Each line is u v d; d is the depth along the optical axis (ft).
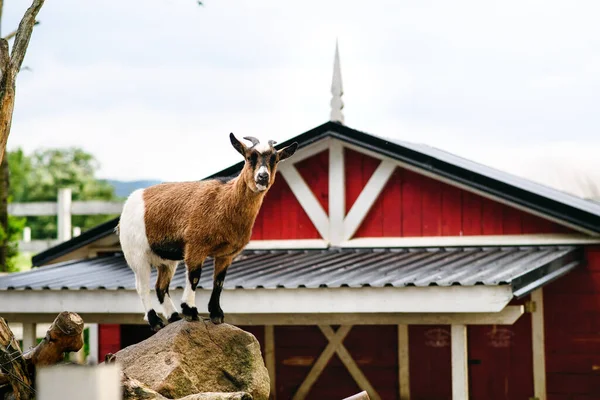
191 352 25.64
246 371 26.40
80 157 160.66
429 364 43.50
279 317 37.55
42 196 154.10
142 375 25.09
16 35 27.94
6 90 27.40
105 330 49.26
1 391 25.36
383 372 44.09
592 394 40.86
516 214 41.78
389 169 43.73
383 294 33.88
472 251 41.63
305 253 44.37
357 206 44.21
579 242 40.63
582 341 41.09
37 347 26.16
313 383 44.91
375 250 43.80
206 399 23.35
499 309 31.99
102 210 63.00
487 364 42.75
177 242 26.09
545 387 41.52
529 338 42.06
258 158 24.85
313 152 44.80
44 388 14.12
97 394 13.98
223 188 25.61
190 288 26.00
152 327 27.04
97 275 42.06
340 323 36.68
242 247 26.05
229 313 36.52
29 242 64.03
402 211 43.75
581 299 41.11
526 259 37.91
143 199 26.86
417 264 38.75
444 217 42.98
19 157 154.20
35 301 38.83
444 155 55.06
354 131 43.06
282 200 45.57
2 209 61.11
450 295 32.83
